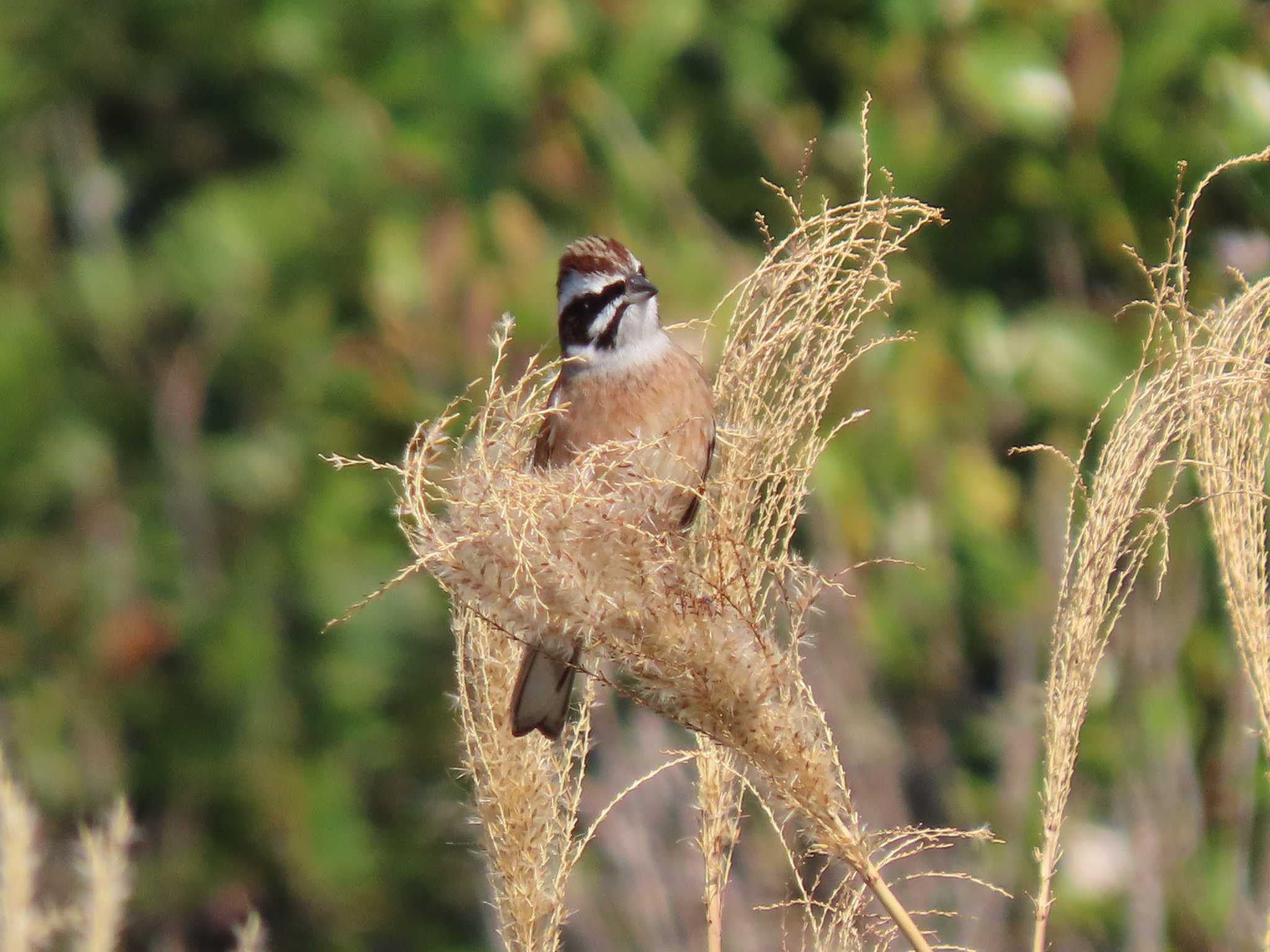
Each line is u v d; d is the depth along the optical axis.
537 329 12.26
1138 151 11.96
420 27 13.41
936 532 11.48
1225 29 11.88
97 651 14.12
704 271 11.87
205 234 14.25
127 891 4.20
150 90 15.05
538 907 5.19
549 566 4.42
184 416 14.62
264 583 14.16
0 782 4.14
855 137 12.36
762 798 5.24
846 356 6.37
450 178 12.80
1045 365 11.73
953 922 10.38
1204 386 5.27
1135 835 10.26
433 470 4.70
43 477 14.62
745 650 4.53
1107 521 5.22
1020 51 11.87
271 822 13.75
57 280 14.97
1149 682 10.27
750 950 9.71
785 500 5.48
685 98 12.95
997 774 11.38
